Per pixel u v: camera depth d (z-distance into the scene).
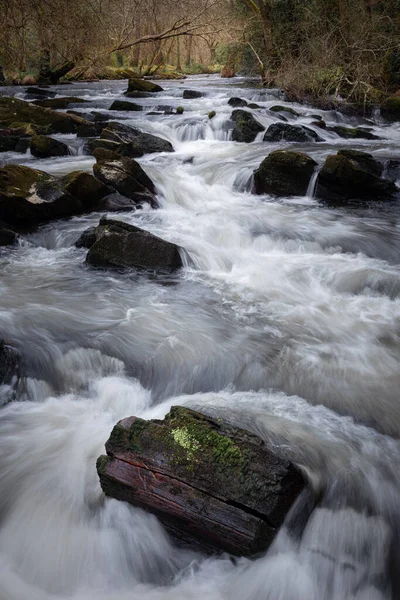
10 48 18.28
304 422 4.47
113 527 3.64
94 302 6.45
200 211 9.81
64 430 4.48
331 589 3.33
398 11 21.61
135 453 3.69
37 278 7.11
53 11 17.94
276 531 3.40
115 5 22.86
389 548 3.52
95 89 26.31
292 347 5.64
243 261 7.91
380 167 11.12
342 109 20.80
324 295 6.92
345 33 21.69
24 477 3.99
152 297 6.66
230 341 5.71
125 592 3.36
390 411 4.69
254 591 3.33
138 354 5.45
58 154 12.81
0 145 13.34
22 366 5.11
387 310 6.51
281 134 15.09
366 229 8.83
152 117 17.50
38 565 3.50
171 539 3.60
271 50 25.50
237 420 4.42
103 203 9.59
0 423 4.54
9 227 8.52
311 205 10.12
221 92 23.89
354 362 5.40
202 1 26.48
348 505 3.69
